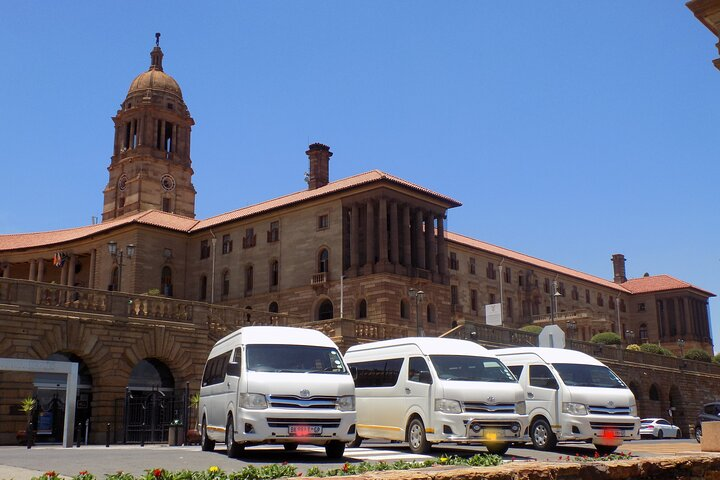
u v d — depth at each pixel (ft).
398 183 206.59
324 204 214.90
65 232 279.90
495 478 28.53
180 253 247.91
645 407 193.88
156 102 343.26
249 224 234.38
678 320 359.25
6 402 91.71
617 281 392.47
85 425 100.37
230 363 55.83
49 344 96.37
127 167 334.24
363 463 41.24
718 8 55.01
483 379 60.64
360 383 69.77
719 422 49.96
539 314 299.38
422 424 59.82
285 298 217.77
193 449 70.54
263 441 51.47
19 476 38.75
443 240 225.97
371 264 200.75
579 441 69.97
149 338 106.93
